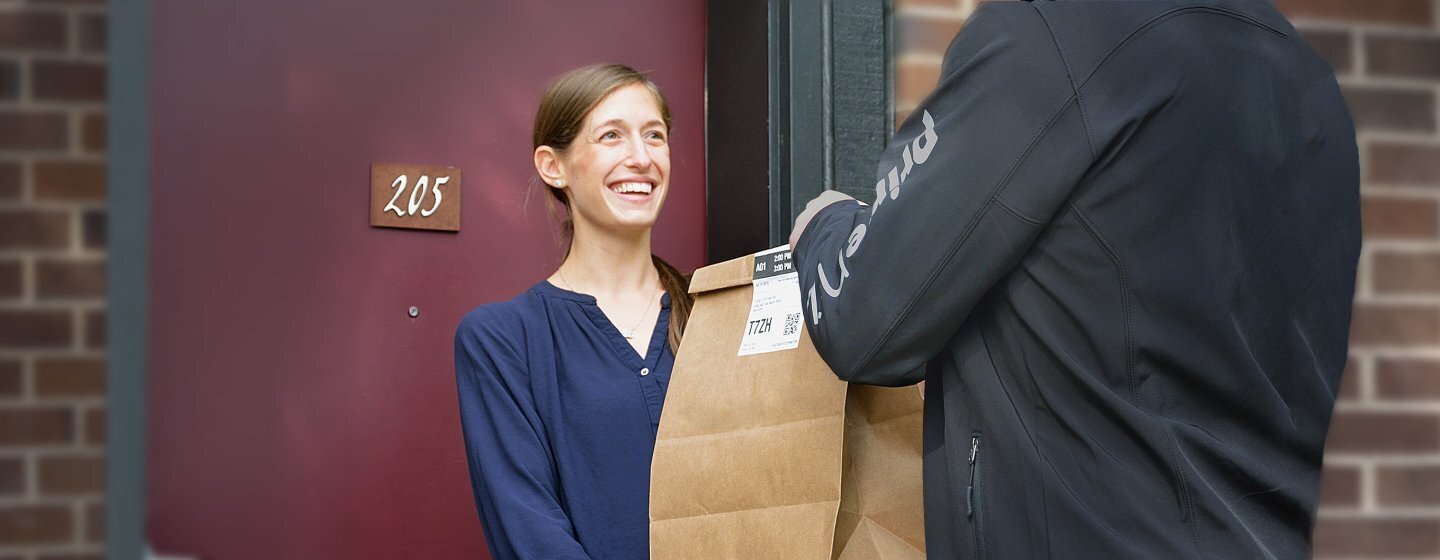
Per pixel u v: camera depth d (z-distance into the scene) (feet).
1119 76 4.06
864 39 7.67
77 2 6.98
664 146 6.93
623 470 6.44
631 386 6.57
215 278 7.19
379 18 7.54
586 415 6.48
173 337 7.11
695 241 8.14
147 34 6.47
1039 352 4.17
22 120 6.89
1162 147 4.05
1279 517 4.17
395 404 7.47
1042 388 4.15
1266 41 4.30
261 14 7.33
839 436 5.41
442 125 7.63
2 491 6.77
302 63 7.39
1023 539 4.12
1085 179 4.06
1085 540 4.00
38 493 6.80
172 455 7.07
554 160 6.95
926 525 4.56
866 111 7.66
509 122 7.76
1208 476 4.04
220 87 7.24
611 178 6.75
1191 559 3.89
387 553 7.41
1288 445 4.20
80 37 6.97
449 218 7.59
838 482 5.38
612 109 6.79
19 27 6.91
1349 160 4.42
